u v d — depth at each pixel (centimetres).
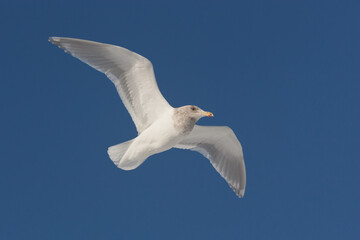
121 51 1025
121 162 1081
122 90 1071
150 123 1080
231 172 1286
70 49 1032
